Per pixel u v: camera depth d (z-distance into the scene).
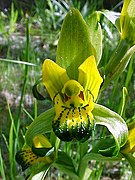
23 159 0.15
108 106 0.21
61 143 0.23
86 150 0.15
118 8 0.45
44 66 0.12
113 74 0.13
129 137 0.14
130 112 0.27
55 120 0.13
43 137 0.14
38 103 0.29
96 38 0.13
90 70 0.12
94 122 0.13
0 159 0.19
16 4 0.46
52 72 0.13
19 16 0.46
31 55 0.34
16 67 0.34
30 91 0.31
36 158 0.15
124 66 0.13
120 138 0.12
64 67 0.13
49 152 0.13
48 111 0.13
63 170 0.15
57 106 0.13
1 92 0.31
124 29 0.13
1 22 0.41
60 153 0.15
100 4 0.43
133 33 0.13
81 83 0.13
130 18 0.13
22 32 0.42
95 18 0.13
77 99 0.13
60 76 0.13
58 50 0.13
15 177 0.19
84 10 0.39
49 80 0.13
